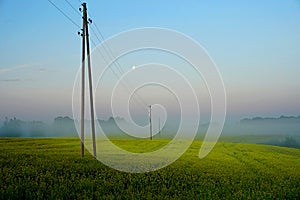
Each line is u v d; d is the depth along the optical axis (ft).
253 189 54.80
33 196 42.96
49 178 53.31
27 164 67.26
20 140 131.75
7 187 45.88
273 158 99.19
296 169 77.46
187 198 45.73
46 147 105.60
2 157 75.72
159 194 48.62
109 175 60.75
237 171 71.72
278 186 56.90
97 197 44.42
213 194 47.67
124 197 45.50
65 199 43.65
